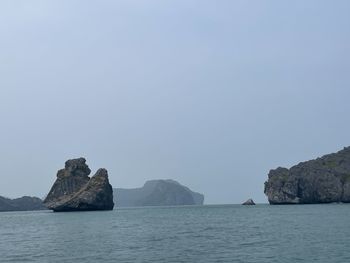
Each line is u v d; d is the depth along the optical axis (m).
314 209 170.88
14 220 150.00
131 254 48.28
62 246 58.91
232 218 128.00
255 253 46.12
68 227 99.25
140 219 132.25
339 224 84.62
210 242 58.84
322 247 49.06
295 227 81.00
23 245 61.91
